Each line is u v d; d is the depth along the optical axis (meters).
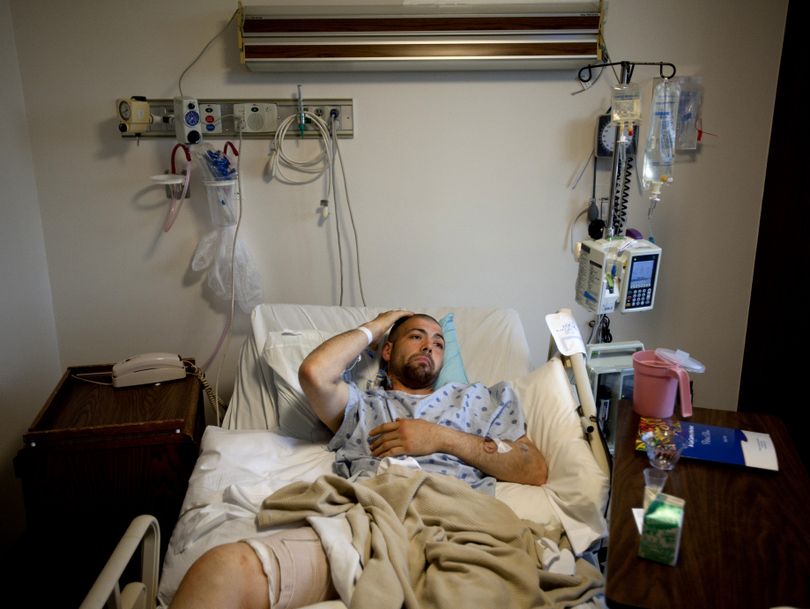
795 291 2.42
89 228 2.62
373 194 2.64
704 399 2.90
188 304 2.72
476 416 2.08
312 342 2.22
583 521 1.76
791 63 2.46
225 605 1.37
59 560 2.07
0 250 2.32
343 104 2.54
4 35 2.37
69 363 2.75
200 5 2.44
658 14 2.49
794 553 1.20
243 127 2.53
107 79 2.49
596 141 2.54
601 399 2.21
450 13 2.39
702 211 2.69
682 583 1.13
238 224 2.58
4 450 2.31
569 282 2.75
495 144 2.60
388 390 2.18
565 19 2.39
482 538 1.60
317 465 1.96
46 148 2.53
